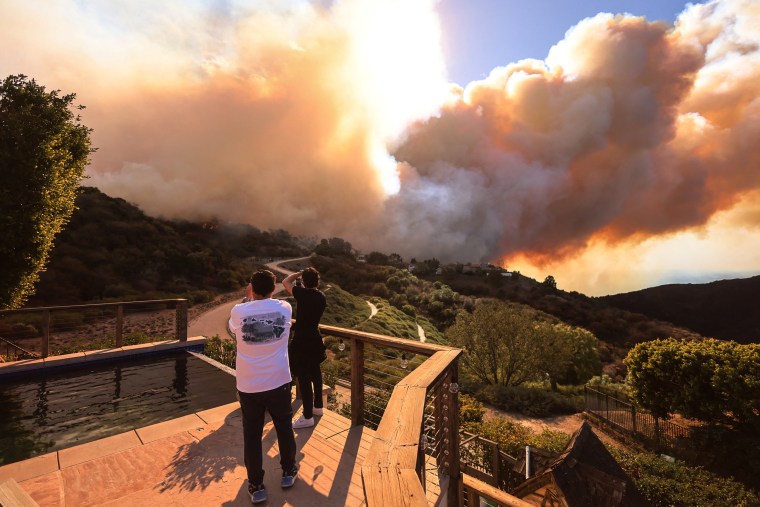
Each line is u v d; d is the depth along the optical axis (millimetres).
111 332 28062
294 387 5379
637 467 14188
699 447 18125
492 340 30219
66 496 3111
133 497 3090
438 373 2830
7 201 11844
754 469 16203
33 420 5723
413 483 1344
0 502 1419
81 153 14758
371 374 13977
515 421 22609
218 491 3182
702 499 12258
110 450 3875
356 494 3123
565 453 10898
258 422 2992
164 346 9867
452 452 3941
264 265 84062
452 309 67375
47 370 8242
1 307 12773
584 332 42625
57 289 41094
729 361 17906
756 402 16578
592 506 9398
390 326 49844
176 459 3691
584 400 27062
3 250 11906
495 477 13125
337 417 4617
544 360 30359
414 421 1903
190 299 48062
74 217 58438
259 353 2947
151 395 6844
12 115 12484
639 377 20500
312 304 4324
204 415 4719
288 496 3088
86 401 6535
